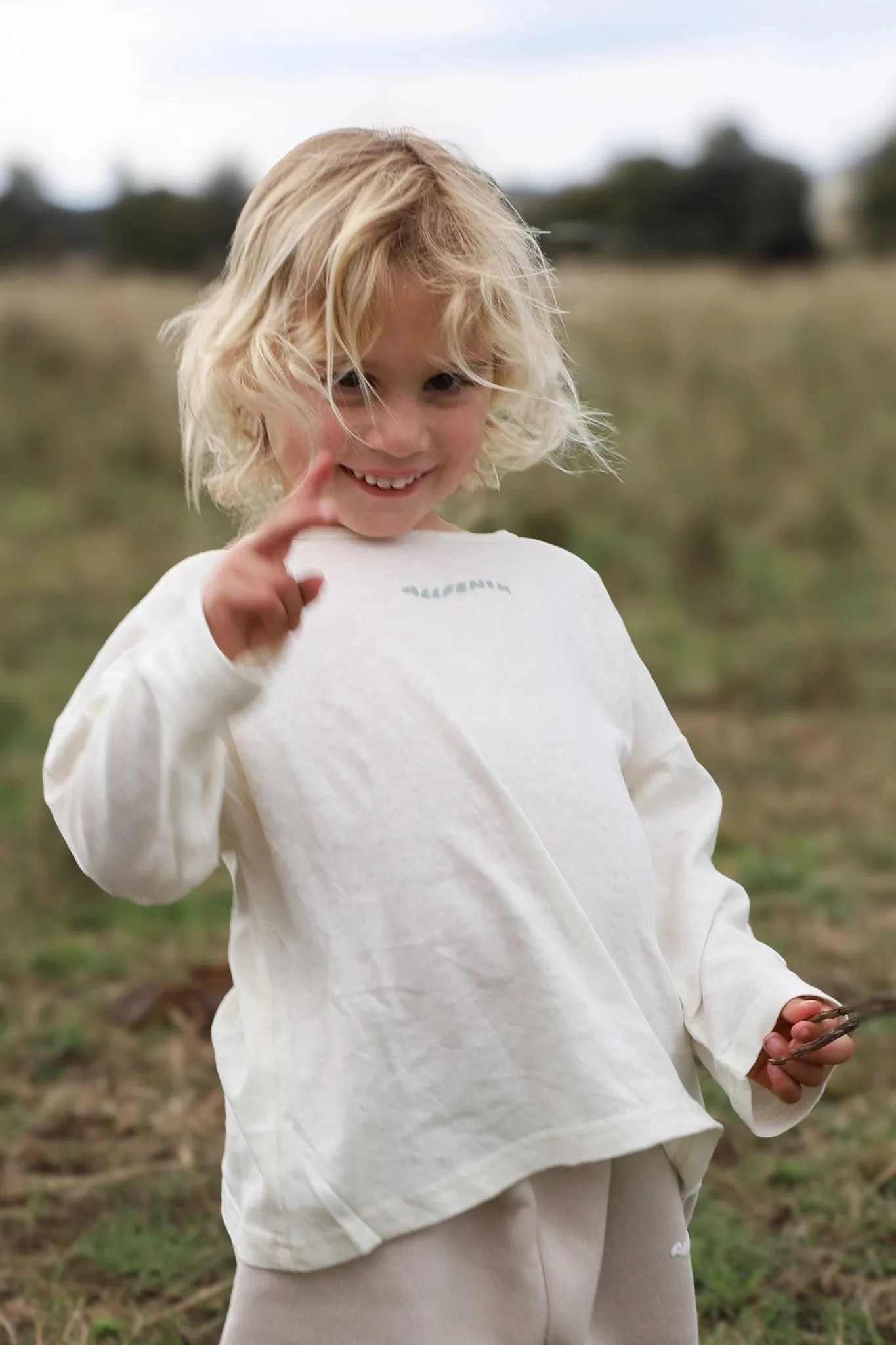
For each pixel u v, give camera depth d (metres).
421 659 1.50
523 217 1.70
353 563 1.55
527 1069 1.42
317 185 1.53
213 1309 2.23
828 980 3.20
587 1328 1.45
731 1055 1.50
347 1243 1.39
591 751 1.54
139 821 1.39
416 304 1.46
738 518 7.50
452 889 1.42
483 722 1.49
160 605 1.55
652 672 5.56
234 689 1.34
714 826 1.67
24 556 7.31
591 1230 1.46
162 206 17.44
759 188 18.83
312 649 1.49
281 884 1.47
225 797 1.50
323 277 1.47
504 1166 1.41
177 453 8.85
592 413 2.08
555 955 1.42
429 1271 1.40
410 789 1.45
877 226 19.75
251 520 1.75
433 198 1.52
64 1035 3.07
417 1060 1.40
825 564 7.02
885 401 9.08
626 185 18.69
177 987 3.20
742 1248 2.31
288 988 1.47
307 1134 1.41
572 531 6.91
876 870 3.85
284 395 1.50
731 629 6.15
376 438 1.48
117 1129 2.75
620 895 1.50
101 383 9.73
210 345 1.58
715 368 9.59
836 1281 2.25
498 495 2.64
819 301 11.39
